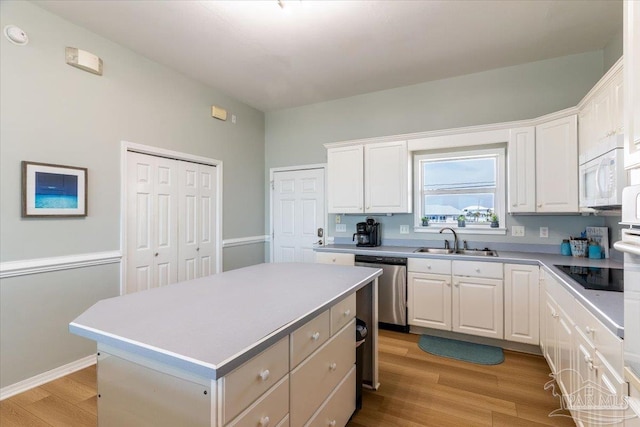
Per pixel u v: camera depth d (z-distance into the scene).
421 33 2.72
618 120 1.92
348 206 3.82
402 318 3.24
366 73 3.50
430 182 3.77
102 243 2.76
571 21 2.55
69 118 2.54
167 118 3.34
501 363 2.62
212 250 3.95
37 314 2.35
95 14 2.44
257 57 3.13
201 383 0.93
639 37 0.96
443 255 3.05
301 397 1.32
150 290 1.66
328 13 2.44
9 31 2.19
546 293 2.43
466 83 3.54
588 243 2.83
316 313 1.35
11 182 2.22
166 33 2.71
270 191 4.85
